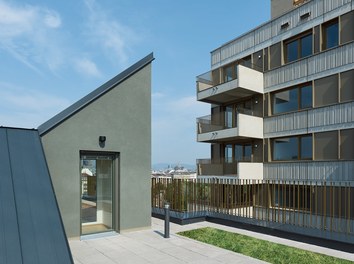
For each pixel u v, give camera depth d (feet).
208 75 70.49
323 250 28.04
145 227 34.94
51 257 14.34
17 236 14.76
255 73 60.64
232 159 68.80
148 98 36.11
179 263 23.53
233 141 68.59
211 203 43.86
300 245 29.68
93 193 32.24
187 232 34.35
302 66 53.93
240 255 25.70
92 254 25.61
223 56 70.85
